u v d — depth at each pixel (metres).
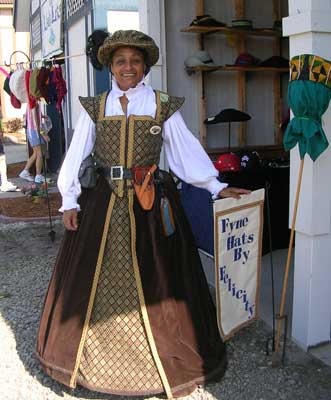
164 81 5.28
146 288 2.75
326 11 2.88
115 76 2.84
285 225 5.13
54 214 7.29
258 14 5.89
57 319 2.84
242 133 5.95
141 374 2.71
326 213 3.07
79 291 2.79
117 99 2.83
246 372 3.04
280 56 5.89
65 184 2.86
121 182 2.81
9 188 9.16
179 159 2.94
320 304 3.18
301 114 2.81
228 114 5.39
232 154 5.09
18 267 5.17
